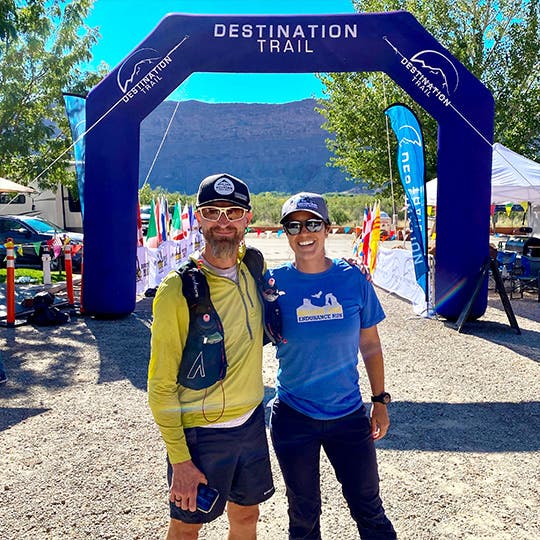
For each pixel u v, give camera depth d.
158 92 8.65
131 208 9.10
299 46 8.49
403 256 11.89
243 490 2.52
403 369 6.68
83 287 9.37
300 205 2.63
